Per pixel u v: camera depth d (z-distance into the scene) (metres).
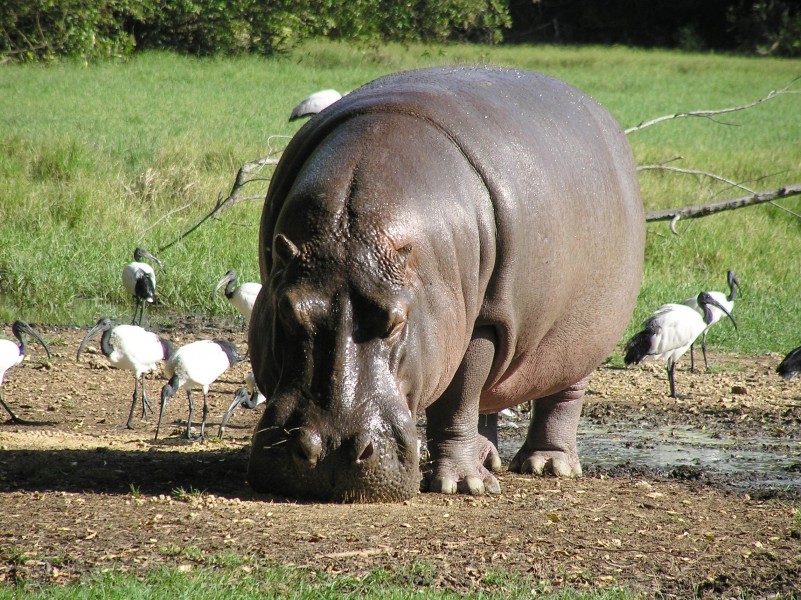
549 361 24.52
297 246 19.08
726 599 17.62
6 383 38.69
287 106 111.81
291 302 18.34
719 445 33.06
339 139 20.61
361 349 18.55
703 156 93.00
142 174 70.06
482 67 25.38
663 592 17.83
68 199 63.50
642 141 102.25
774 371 47.22
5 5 127.56
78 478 24.05
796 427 36.00
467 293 20.72
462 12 161.62
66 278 54.03
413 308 19.14
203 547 18.48
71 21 133.00
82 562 17.62
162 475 24.64
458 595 16.67
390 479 18.36
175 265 56.69
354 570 17.62
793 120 131.50
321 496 18.50
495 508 22.12
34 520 19.92
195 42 150.88
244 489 23.16
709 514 23.42
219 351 32.62
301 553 18.30
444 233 19.95
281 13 150.75
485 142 21.50
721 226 70.56
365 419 18.25
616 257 25.00
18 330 40.22
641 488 25.91
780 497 26.05
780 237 70.81
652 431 35.00
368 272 18.67
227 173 73.19
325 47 156.00
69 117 95.25
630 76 170.12
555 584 17.77
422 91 22.02
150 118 98.44
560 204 22.66
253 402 33.31
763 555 20.16
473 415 22.86
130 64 135.38
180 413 36.50
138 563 17.62
